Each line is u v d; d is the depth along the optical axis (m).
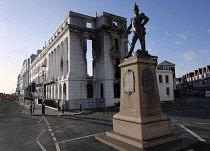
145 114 6.07
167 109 20.17
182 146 5.59
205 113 15.61
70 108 23.72
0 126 11.78
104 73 27.47
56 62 35.34
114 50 28.98
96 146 6.34
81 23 29.05
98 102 26.14
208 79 56.25
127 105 6.70
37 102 38.00
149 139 5.73
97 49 29.88
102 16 29.00
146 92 6.36
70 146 6.58
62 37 31.83
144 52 7.00
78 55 28.05
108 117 15.26
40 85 49.31
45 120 14.41
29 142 7.41
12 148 6.64
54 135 8.60
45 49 45.28
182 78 79.88
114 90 28.91
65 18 30.06
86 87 28.22
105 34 28.41
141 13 7.65
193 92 61.25
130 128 6.17
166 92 35.28
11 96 82.88
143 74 6.49
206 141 6.56
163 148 5.31
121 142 6.12
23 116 18.02
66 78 27.47
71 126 11.04
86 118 14.99
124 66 7.17
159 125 6.13
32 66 68.31
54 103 26.14
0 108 31.03
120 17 30.86
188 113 16.00
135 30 7.37
